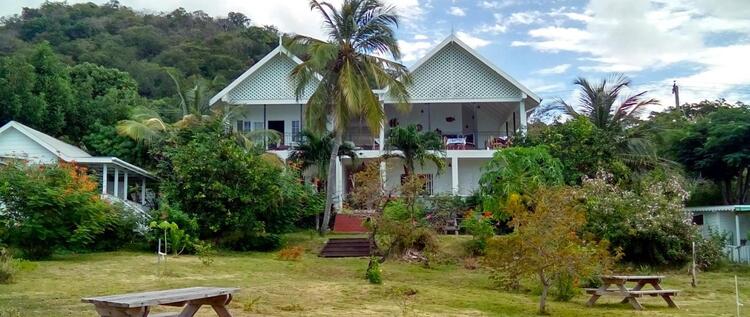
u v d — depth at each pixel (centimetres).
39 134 2689
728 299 1526
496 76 3150
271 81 3212
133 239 2153
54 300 1130
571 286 1424
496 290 1580
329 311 1130
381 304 1245
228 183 2242
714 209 2534
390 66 2598
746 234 2481
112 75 3981
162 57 5503
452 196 2611
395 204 2116
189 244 2100
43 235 1742
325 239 2442
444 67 3177
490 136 3397
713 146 2864
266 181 2277
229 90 3167
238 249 2292
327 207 2589
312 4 2534
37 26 5725
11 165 1867
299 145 2745
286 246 2322
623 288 1331
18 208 1753
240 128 3319
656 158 2820
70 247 1858
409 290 1444
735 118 2878
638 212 2105
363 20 2547
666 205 2158
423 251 2089
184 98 3372
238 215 2223
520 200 1430
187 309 810
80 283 1365
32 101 3183
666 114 4350
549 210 1245
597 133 2709
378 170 2188
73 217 1816
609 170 2533
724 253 2288
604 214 2119
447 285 1656
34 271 1501
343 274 1780
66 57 4812
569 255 1220
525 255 1234
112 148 3030
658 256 2117
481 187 2475
